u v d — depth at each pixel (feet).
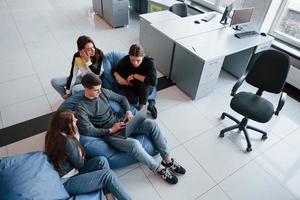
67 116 5.08
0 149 7.41
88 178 5.36
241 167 7.57
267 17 11.94
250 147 8.00
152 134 7.04
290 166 7.73
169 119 9.16
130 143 6.43
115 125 6.80
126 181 6.89
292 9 11.72
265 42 10.64
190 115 9.41
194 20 11.99
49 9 17.37
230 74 12.28
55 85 8.38
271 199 6.79
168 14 12.46
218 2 14.48
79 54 7.80
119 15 15.05
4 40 13.21
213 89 10.94
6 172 4.17
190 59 9.50
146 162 6.50
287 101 10.75
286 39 12.17
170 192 6.72
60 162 5.05
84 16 16.76
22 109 8.98
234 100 7.90
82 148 5.68
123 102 7.66
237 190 6.93
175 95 10.42
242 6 12.62
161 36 10.73
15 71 10.93
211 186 6.97
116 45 13.64
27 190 4.15
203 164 7.56
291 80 11.35
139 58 7.59
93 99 6.57
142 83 8.27
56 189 4.62
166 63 11.09
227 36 10.72
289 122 9.49
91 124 6.57
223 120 9.29
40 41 13.42
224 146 8.22
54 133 5.03
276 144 8.45
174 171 7.16
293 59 11.14
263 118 7.35
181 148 8.04
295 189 7.09
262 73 7.82
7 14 16.12
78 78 7.97
